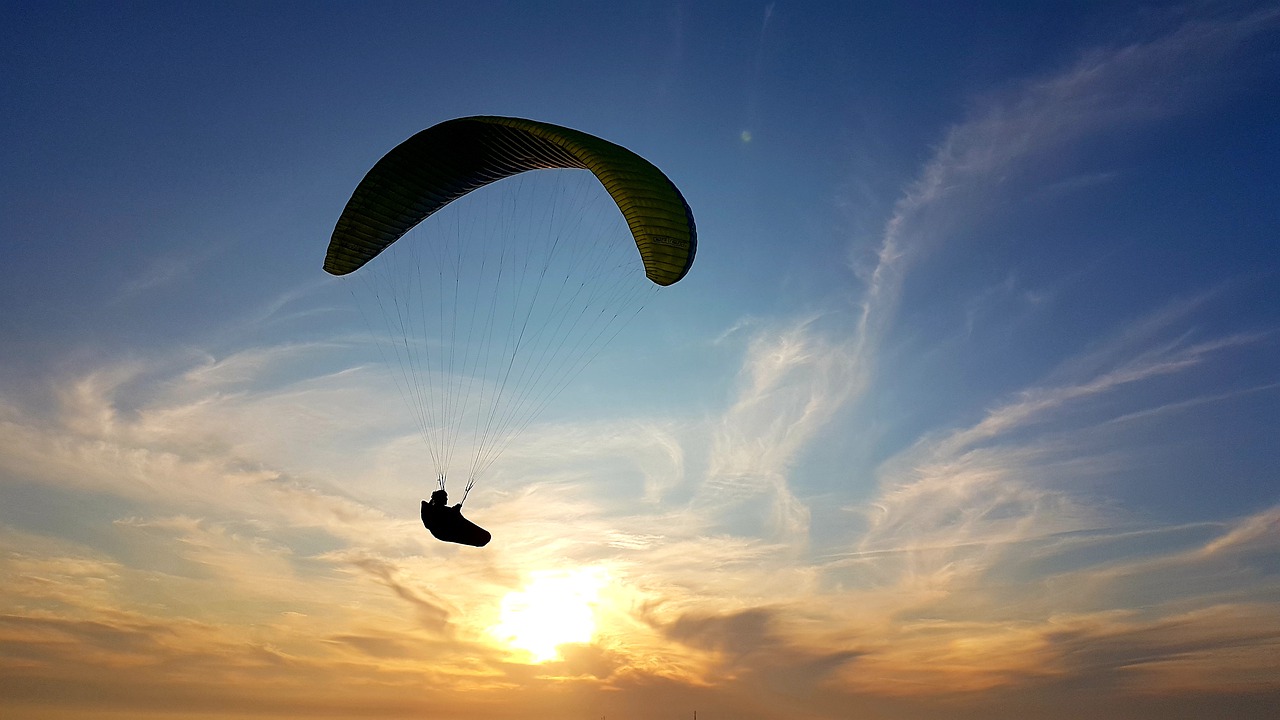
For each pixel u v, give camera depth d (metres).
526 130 21.33
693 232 21.11
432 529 21.52
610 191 20.77
